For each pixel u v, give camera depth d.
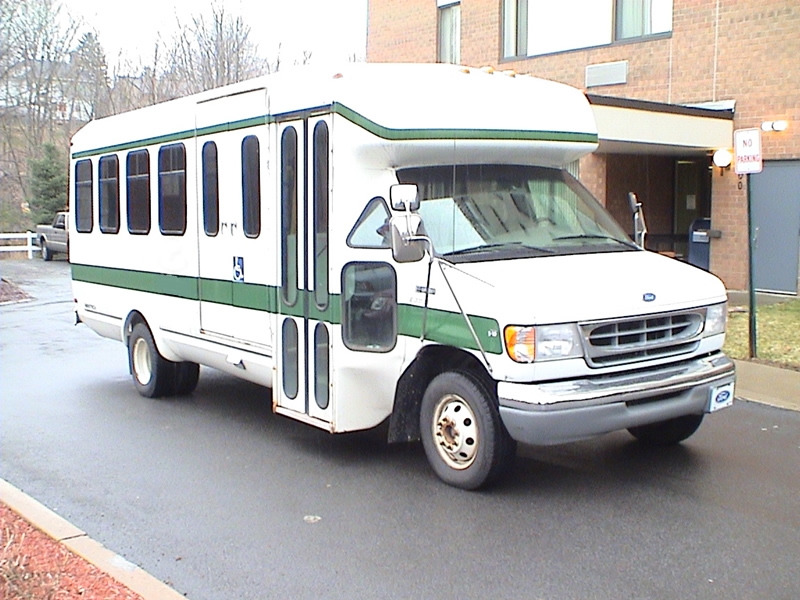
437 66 7.09
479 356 5.89
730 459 7.02
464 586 4.84
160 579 5.03
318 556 5.30
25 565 4.83
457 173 6.69
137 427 8.41
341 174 6.62
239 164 7.68
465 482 6.28
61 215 29.92
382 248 6.46
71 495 6.49
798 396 8.91
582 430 5.73
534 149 6.96
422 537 5.54
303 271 7.02
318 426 6.97
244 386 10.27
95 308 10.51
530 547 5.35
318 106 6.77
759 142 10.01
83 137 10.54
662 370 6.11
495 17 18.70
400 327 6.41
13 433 8.23
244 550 5.42
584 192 7.34
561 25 17.81
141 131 9.23
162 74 36.25
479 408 6.08
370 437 7.91
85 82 38.81
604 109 13.63
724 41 15.63
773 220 15.48
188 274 8.55
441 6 19.94
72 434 8.18
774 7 15.01
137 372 9.76
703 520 5.73
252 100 7.48
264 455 7.41
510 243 6.50
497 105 6.80
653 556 5.19
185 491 6.53
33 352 12.79
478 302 5.85
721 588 4.77
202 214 8.27
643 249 7.09
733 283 16.08
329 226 6.74
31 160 36.16
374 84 6.55
